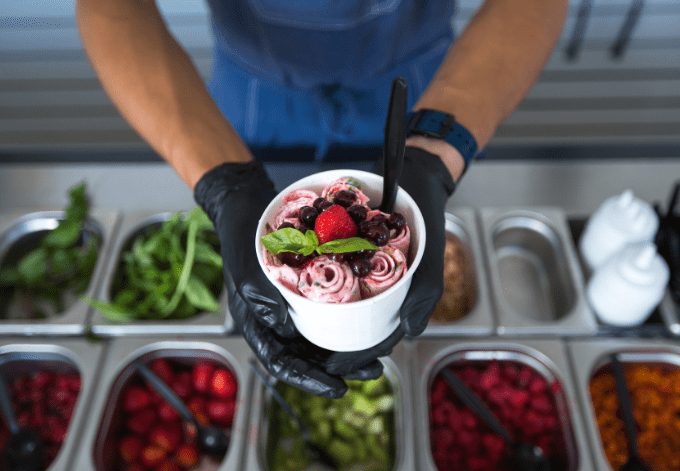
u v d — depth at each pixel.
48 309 1.53
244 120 1.69
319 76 1.54
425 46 1.61
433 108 1.14
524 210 1.59
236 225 0.97
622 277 1.32
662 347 1.36
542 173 1.67
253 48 1.50
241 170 1.07
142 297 1.50
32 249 1.66
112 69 1.18
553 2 1.27
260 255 0.72
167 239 1.51
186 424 1.38
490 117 1.15
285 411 1.36
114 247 1.56
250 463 1.21
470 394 1.33
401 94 0.67
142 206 1.64
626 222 1.41
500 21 1.23
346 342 0.82
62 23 3.15
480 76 1.17
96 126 3.05
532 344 1.37
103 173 1.72
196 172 1.09
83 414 1.29
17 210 1.65
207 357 1.41
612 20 3.35
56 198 1.67
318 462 1.32
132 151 1.76
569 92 3.17
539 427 1.33
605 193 1.61
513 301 1.56
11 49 3.22
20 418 1.39
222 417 1.37
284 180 1.60
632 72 3.23
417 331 0.86
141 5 1.26
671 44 3.28
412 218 0.78
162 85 1.16
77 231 1.56
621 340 1.37
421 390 1.30
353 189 0.78
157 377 1.38
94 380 1.34
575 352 1.36
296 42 1.46
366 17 1.40
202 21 3.19
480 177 1.67
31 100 3.14
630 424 1.28
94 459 1.23
